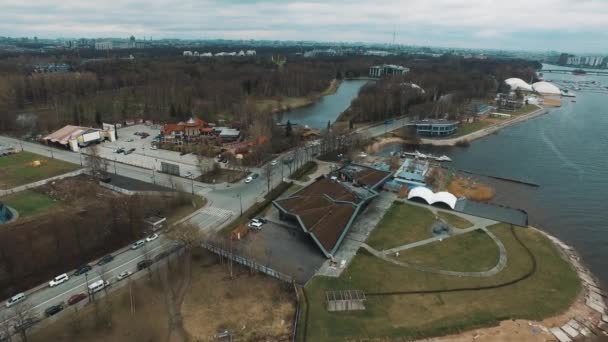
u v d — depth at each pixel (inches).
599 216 4719.5
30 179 5290.4
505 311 2933.1
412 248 3789.4
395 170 6072.8
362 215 4480.8
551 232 4315.9
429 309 2938.0
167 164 5600.4
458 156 7101.4
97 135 7170.3
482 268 3479.3
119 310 2834.6
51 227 3649.1
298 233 4008.4
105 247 3617.1
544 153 7337.6
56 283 3085.6
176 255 3558.1
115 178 5388.8
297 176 5625.0
